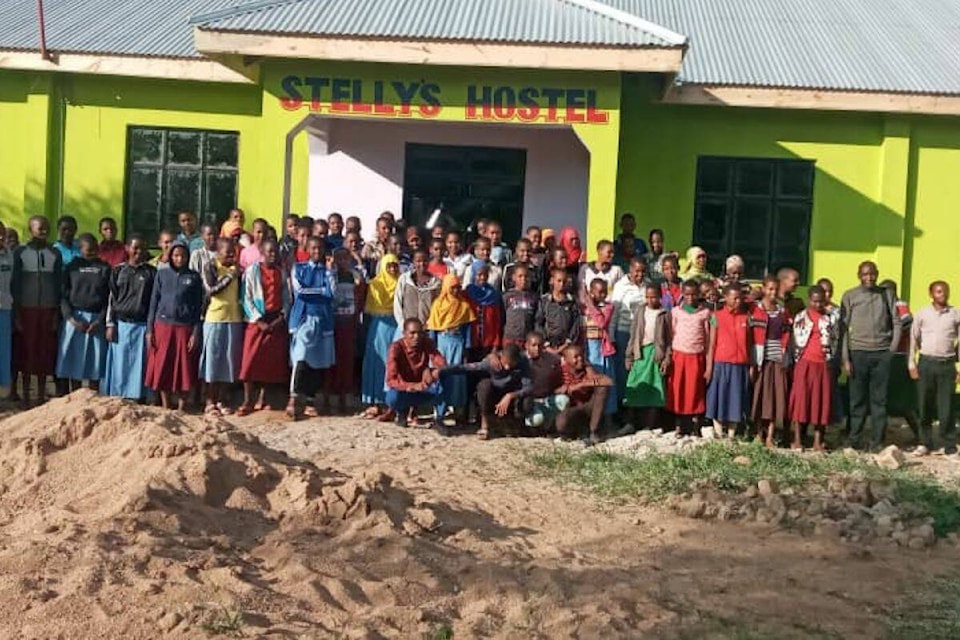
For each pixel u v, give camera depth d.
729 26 17.95
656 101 15.71
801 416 12.16
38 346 12.91
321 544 7.58
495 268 13.01
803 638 6.81
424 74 14.18
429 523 8.34
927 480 10.70
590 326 12.42
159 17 17.81
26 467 8.23
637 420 12.85
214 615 6.31
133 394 12.76
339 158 17.64
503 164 17.56
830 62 16.58
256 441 8.95
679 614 7.11
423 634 6.49
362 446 11.30
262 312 12.53
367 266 13.44
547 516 9.16
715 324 12.28
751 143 16.25
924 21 18.67
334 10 14.49
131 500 7.52
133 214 17.02
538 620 6.84
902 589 7.89
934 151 16.23
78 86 16.77
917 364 12.79
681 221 16.38
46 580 6.59
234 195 16.97
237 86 16.75
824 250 16.36
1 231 12.69
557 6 14.83
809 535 9.09
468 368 12.10
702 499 9.62
